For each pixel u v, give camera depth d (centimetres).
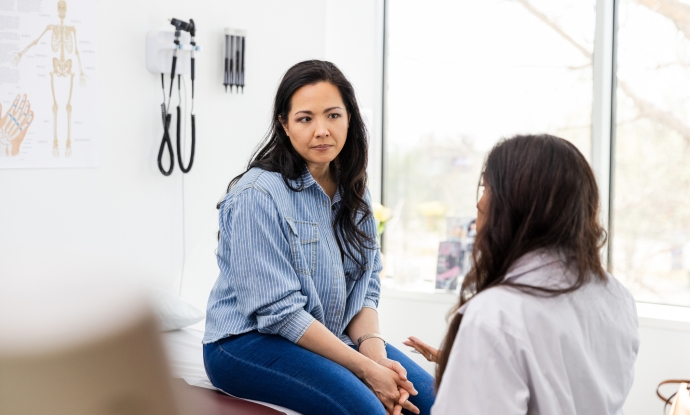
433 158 357
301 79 189
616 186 318
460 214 353
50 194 241
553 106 329
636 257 316
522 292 109
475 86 345
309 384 168
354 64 355
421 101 357
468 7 343
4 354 26
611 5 310
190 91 284
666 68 305
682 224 307
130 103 263
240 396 180
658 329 289
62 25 241
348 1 351
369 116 346
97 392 28
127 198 264
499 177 116
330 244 195
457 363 107
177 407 31
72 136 246
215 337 185
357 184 204
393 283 352
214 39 291
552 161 114
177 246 283
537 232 113
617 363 116
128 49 261
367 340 193
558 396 105
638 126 312
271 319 175
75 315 27
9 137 229
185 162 284
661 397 270
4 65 228
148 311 29
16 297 27
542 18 329
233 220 183
